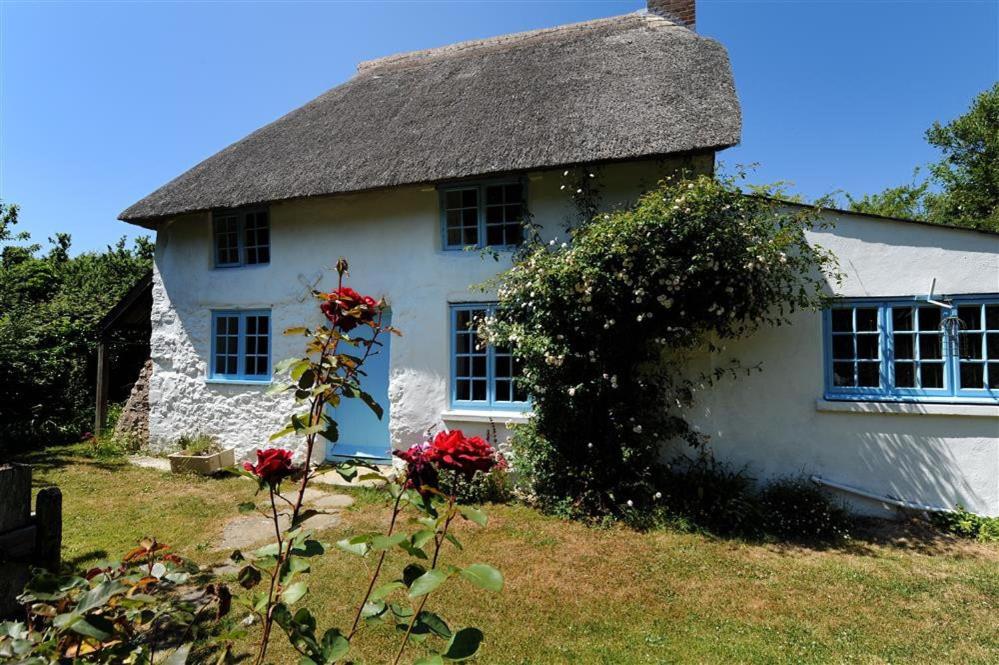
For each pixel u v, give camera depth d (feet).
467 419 23.30
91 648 5.48
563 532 17.79
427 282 24.67
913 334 19.48
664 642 11.28
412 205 25.20
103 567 6.10
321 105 33.55
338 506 20.56
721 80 23.32
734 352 20.66
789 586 14.06
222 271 28.94
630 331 19.75
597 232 18.99
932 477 18.83
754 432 20.35
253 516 19.42
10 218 65.62
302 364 6.50
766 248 17.98
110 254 68.13
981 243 18.72
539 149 21.88
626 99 23.38
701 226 17.92
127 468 26.78
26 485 9.08
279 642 10.96
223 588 6.20
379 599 5.94
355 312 6.52
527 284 20.13
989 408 18.19
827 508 18.51
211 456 25.62
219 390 28.58
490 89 28.45
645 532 17.84
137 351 43.55
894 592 13.76
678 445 21.02
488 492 21.22
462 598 13.15
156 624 6.40
